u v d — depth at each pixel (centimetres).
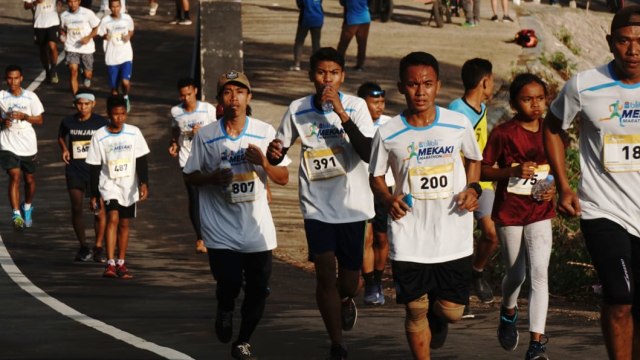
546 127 1517
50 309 2395
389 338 2048
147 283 2822
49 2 5956
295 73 5881
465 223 1598
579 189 1495
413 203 1588
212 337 2042
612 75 1459
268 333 2103
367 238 2484
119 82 5441
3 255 3216
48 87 5862
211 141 1822
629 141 1461
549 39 6844
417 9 7606
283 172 1797
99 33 5381
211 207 1825
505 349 1872
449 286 1595
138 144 2941
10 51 6750
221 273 1805
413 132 1586
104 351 1880
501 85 5584
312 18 5847
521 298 2700
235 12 5488
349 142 1803
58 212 3841
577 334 2080
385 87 5525
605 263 1451
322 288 1786
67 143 3209
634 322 1498
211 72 5422
